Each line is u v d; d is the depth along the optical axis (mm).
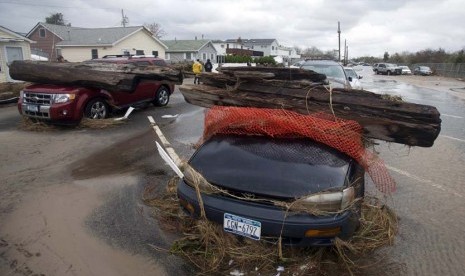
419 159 6930
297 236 3125
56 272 3383
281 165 3559
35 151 7180
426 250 3744
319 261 3445
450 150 7562
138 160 6668
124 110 11469
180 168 4336
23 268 3434
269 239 3238
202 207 3438
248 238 3389
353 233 3490
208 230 3521
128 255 3643
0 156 6828
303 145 3799
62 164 6410
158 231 4098
